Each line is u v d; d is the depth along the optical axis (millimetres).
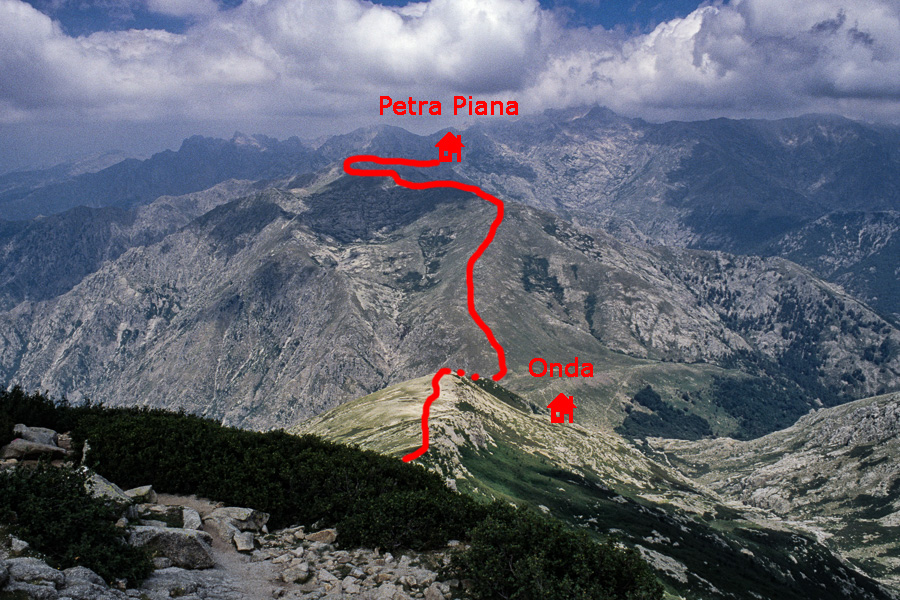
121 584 22062
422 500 34781
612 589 29500
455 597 27828
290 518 34938
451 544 33219
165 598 22422
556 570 30125
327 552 30766
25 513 23828
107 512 25969
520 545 30250
